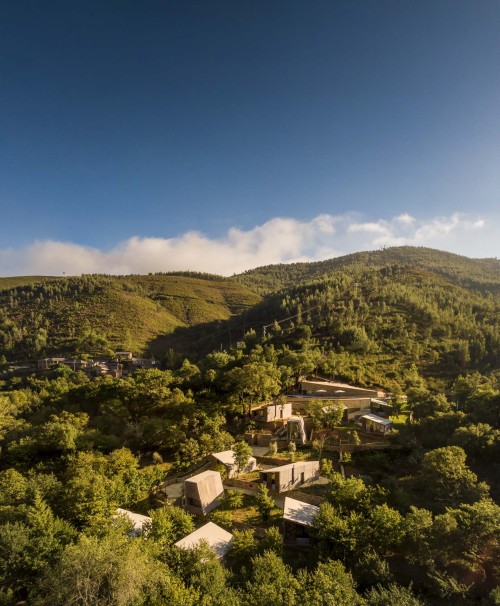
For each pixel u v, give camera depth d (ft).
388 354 345.72
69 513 109.81
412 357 339.36
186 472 163.84
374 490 123.24
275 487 144.15
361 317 435.94
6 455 166.61
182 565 89.20
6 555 88.94
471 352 344.28
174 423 189.88
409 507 125.49
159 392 206.80
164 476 153.28
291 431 189.06
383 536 100.94
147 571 79.61
